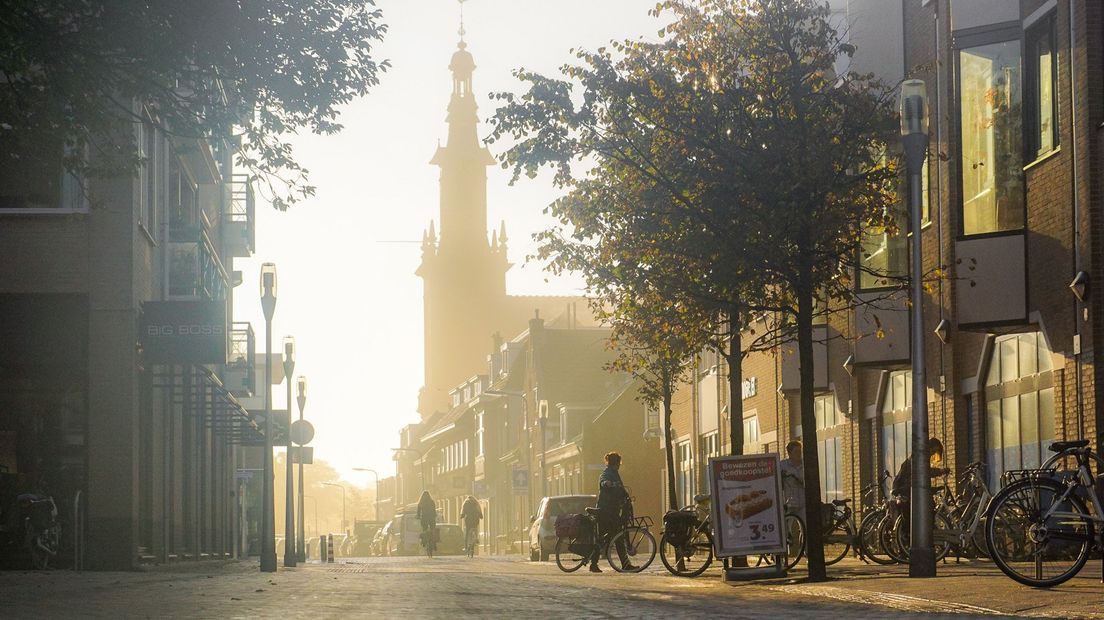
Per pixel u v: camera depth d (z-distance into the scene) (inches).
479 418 3272.6
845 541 730.8
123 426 916.0
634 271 667.4
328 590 563.5
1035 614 367.9
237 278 1728.6
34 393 948.6
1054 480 434.9
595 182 673.6
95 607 414.9
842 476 1094.4
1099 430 681.0
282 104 623.2
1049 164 739.4
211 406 1323.8
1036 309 756.6
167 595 503.2
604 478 860.0
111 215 922.7
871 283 955.3
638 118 637.9
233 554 1860.2
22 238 917.8
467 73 4810.5
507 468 3038.9
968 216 812.6
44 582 625.3
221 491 1670.8
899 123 626.2
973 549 675.4
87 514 911.7
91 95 608.4
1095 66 693.3
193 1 579.5
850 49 639.1
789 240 603.2
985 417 836.6
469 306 4734.3
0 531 896.3
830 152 596.4
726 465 599.2
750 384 1389.0
